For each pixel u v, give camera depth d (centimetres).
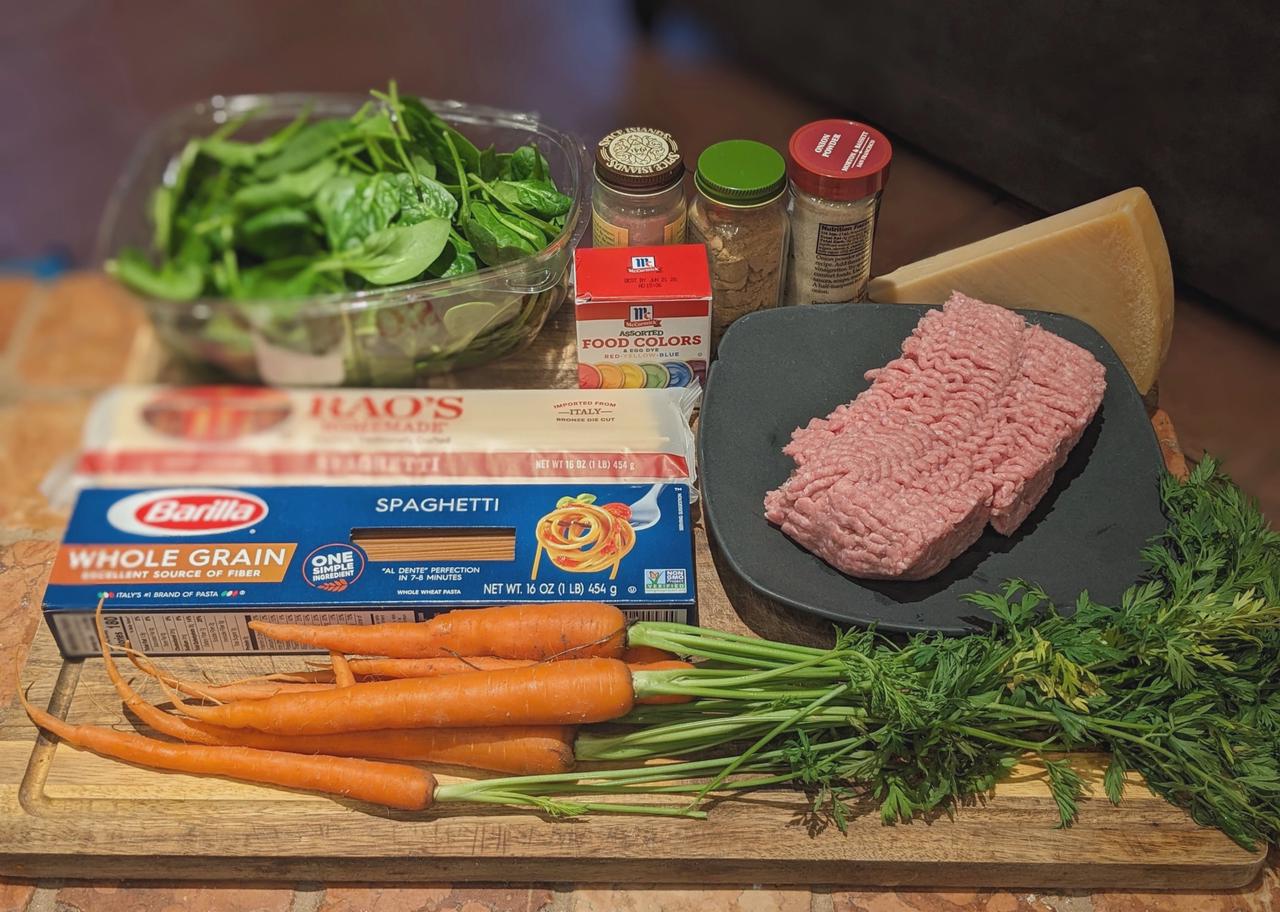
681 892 106
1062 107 158
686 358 132
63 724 109
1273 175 145
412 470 122
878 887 107
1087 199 166
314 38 213
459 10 225
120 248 111
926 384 122
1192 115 146
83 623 113
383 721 108
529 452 125
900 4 169
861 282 140
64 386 115
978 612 113
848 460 113
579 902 106
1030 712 101
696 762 106
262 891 106
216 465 120
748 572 115
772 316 137
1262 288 159
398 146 126
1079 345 135
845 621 111
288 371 119
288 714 108
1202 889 107
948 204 178
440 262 127
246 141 127
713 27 213
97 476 119
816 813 106
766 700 108
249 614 114
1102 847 104
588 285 126
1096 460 126
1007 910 106
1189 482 118
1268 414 175
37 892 106
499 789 106
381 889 106
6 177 127
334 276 118
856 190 127
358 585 114
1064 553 118
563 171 141
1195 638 104
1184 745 100
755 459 125
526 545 118
